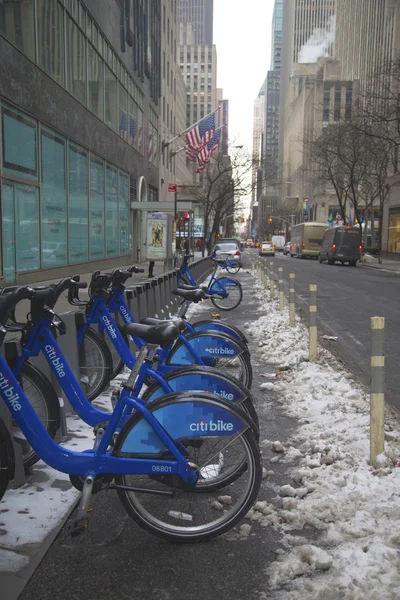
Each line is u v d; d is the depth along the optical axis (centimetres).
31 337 384
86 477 311
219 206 4631
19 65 1534
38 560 298
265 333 1023
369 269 3556
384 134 3369
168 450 316
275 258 5828
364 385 675
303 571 288
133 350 716
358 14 8406
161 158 4669
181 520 328
